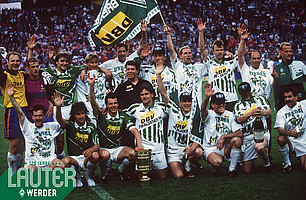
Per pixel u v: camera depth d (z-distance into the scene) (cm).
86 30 2972
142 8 690
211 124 593
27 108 645
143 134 572
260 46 2833
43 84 657
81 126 565
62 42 2844
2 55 641
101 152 560
